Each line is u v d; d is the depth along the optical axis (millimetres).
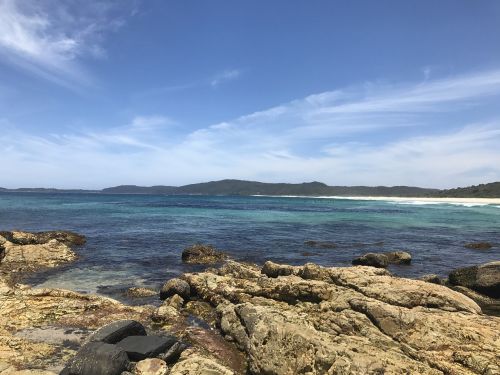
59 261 23984
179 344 10367
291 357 9023
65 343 11008
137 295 17281
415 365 8625
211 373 8734
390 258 26469
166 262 24953
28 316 12820
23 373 8695
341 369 8164
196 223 50500
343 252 30062
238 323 12156
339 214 71812
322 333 9953
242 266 19562
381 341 10055
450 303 12766
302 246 32156
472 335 10008
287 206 106875
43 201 109125
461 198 160125
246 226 47625
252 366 9562
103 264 23969
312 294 13578
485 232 43656
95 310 13938
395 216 67125
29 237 28922
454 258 28266
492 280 17500
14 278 20031
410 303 12859
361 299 12078
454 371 8586
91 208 78375
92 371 8477
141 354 9438
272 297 14398
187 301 16234
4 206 78438
